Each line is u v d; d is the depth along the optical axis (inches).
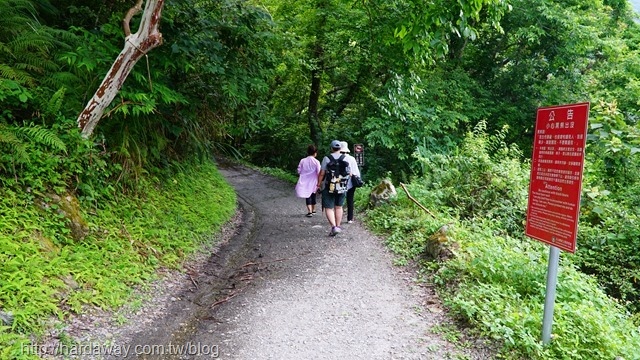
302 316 170.4
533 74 592.1
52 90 201.6
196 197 310.0
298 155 735.1
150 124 263.3
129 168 239.3
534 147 146.8
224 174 600.7
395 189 366.3
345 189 290.4
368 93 542.3
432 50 315.0
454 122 506.6
